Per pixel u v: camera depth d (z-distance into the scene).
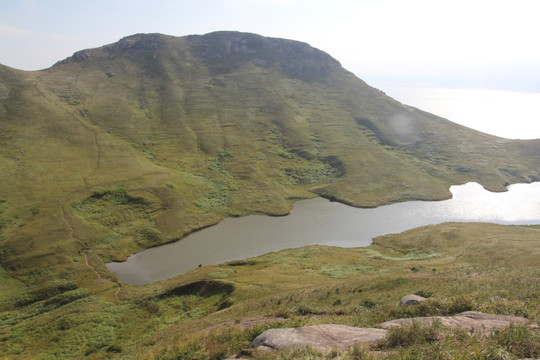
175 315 48.84
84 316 50.44
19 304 59.06
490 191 123.81
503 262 51.06
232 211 102.81
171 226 89.94
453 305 18.83
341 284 41.84
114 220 89.38
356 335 13.25
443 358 10.02
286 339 13.48
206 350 17.97
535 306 17.19
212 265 69.75
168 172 116.81
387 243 79.19
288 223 96.19
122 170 112.56
